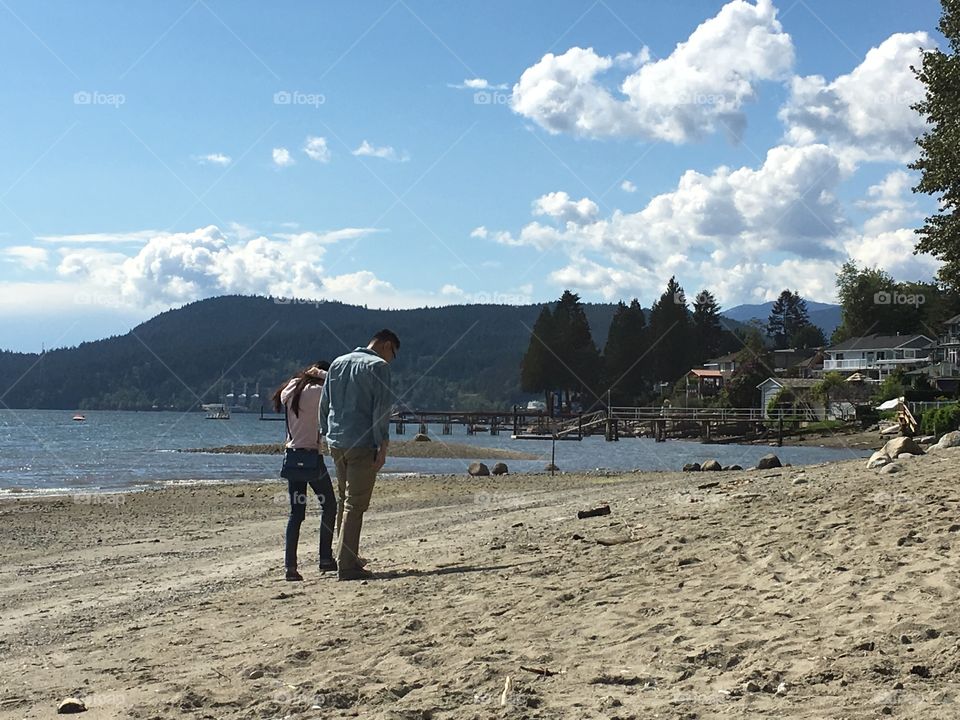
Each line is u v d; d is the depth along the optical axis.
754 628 5.21
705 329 139.25
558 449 68.12
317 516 17.48
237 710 4.75
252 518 18.17
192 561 11.53
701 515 10.07
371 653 5.57
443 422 114.12
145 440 83.81
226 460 50.34
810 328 182.25
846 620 5.10
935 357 98.12
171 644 6.35
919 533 7.12
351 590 7.93
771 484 13.51
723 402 108.69
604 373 124.00
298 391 9.16
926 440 34.22
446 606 6.78
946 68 31.77
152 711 4.79
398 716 4.35
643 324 126.75
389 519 15.82
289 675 5.34
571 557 8.33
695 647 4.96
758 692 4.23
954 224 32.75
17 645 6.86
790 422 83.75
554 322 122.75
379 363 8.70
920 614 5.00
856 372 106.56
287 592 8.16
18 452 59.12
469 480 29.45
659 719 3.99
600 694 4.44
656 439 89.38
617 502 14.52
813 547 7.13
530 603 6.53
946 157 32.09
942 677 4.10
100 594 9.18
